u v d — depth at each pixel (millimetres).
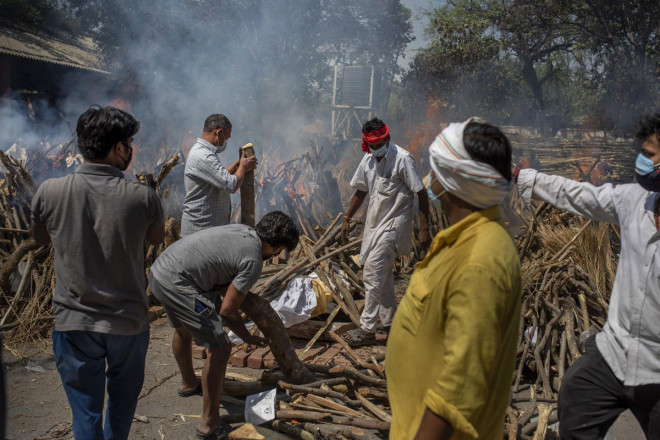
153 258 5848
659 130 2186
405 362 1776
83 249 2605
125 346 2746
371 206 4488
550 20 21562
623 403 2363
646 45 20547
